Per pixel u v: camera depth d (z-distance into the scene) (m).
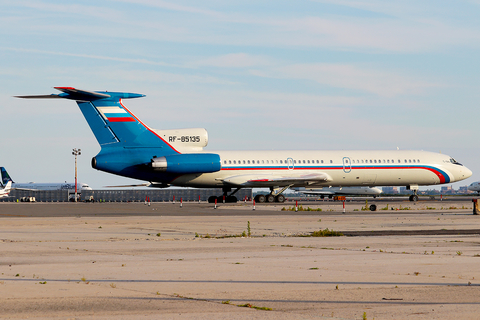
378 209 87.44
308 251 30.61
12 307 16.20
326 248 32.12
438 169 116.88
